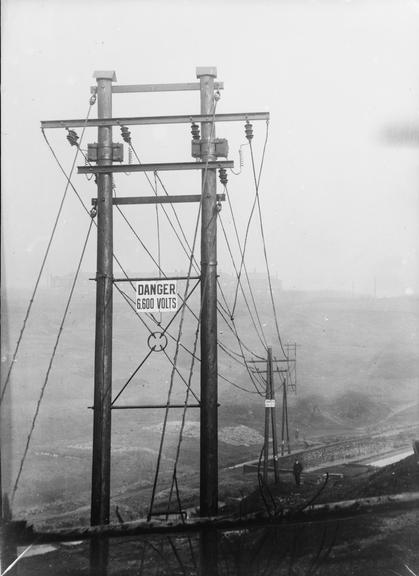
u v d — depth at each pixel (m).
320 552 8.62
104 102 11.59
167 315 43.97
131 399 36.12
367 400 36.03
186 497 17.30
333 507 10.64
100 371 11.27
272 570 8.22
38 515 14.97
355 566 8.20
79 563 8.75
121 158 11.69
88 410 29.31
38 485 18.55
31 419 22.14
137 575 8.42
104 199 11.55
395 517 9.87
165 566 8.62
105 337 11.32
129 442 27.86
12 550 9.48
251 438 30.36
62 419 27.69
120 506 15.46
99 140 11.63
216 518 10.48
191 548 9.09
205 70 11.54
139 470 23.36
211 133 11.51
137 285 11.38
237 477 20.11
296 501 11.84
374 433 28.78
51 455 22.48
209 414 11.05
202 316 11.23
